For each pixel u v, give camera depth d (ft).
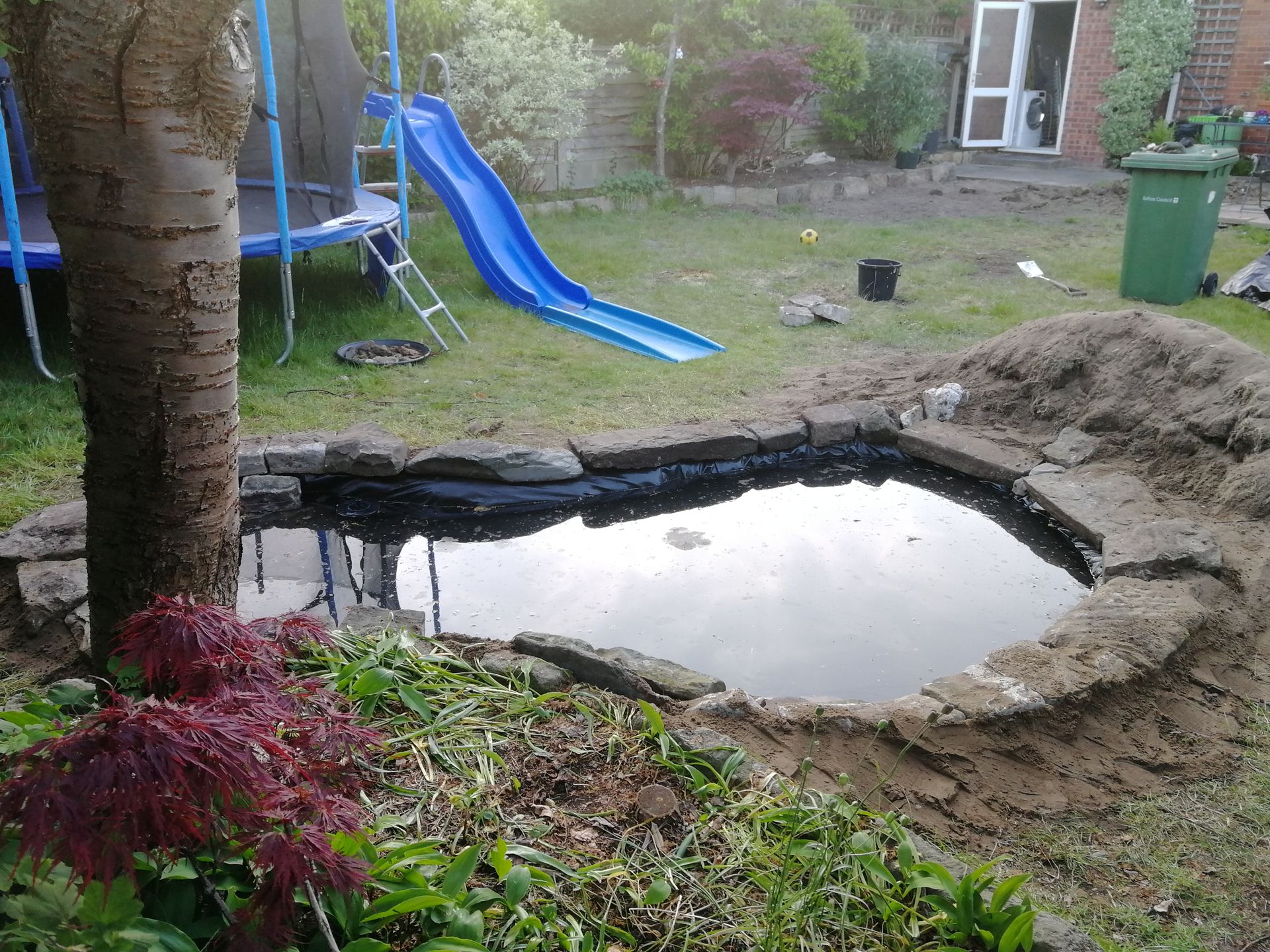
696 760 8.63
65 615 11.29
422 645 10.43
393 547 15.71
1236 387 16.80
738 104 40.70
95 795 4.63
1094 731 10.07
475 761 8.48
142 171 6.38
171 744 4.82
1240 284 27.20
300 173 23.81
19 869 5.28
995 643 13.08
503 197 27.58
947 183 47.44
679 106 43.78
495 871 7.18
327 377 20.39
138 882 5.74
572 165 41.78
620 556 15.51
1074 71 50.96
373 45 33.99
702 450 17.95
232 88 6.47
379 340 22.44
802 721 9.70
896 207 41.65
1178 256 26.00
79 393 7.22
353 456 16.60
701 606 13.92
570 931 6.72
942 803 8.96
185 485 7.38
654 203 40.14
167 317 6.82
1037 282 29.19
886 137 50.24
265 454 16.34
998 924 6.88
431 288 23.47
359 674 9.11
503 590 14.33
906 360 22.50
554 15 43.91
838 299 27.50
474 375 20.97
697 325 25.00
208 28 6.12
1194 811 9.05
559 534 16.34
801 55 41.91
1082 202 42.09
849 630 13.33
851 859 7.37
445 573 14.84
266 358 20.71
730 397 20.34
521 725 9.05
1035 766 9.54
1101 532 15.08
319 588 14.24
